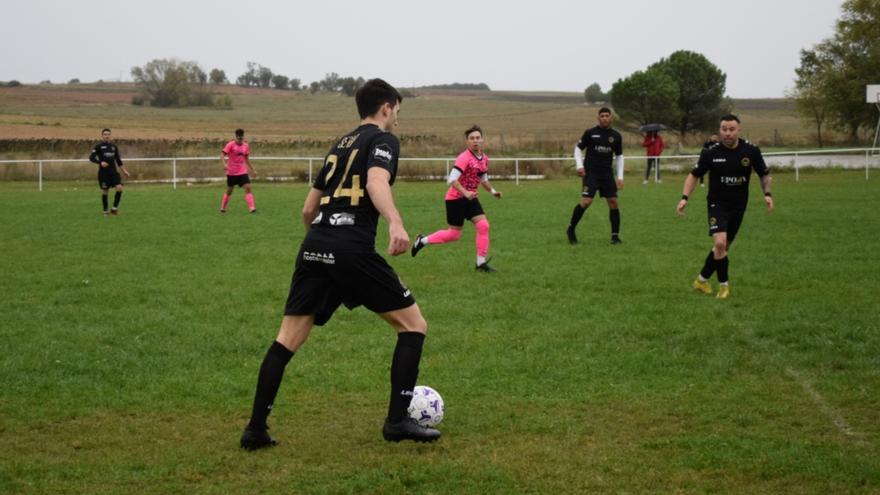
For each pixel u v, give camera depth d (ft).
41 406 19.43
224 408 19.24
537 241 46.34
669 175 107.65
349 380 21.22
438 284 33.91
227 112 309.22
